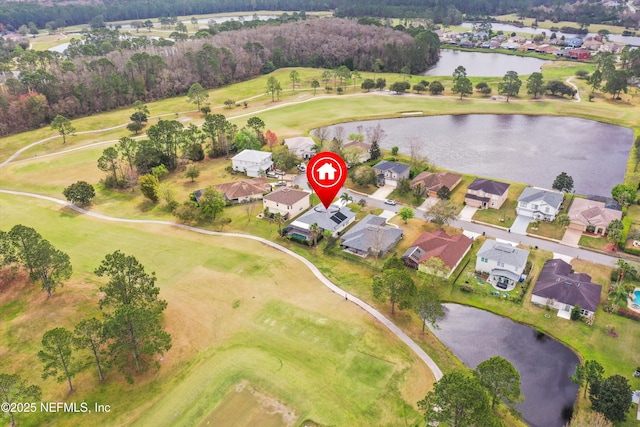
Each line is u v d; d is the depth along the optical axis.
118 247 97.38
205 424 57.16
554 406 60.41
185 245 97.62
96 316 76.38
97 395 61.84
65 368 60.97
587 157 145.62
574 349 69.25
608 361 66.62
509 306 78.50
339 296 80.88
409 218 103.88
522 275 84.56
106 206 117.06
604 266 87.75
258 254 93.56
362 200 113.19
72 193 114.62
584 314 75.12
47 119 184.50
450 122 181.62
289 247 96.19
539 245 95.69
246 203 116.12
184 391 62.03
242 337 71.56
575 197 114.31
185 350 69.19
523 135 166.38
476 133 168.88
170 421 57.78
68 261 81.38
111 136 168.62
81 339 60.56
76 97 193.25
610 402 55.84
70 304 79.19
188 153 143.25
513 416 58.06
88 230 104.88
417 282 84.69
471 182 126.25
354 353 67.88
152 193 116.12
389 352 68.12
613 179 129.50
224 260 91.75
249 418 57.78
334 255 93.31
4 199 121.38
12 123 175.00
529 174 133.38
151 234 102.62
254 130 153.25
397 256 92.50
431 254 88.81
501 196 110.81
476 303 79.50
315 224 96.44
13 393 58.41
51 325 74.62
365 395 60.78
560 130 170.88
